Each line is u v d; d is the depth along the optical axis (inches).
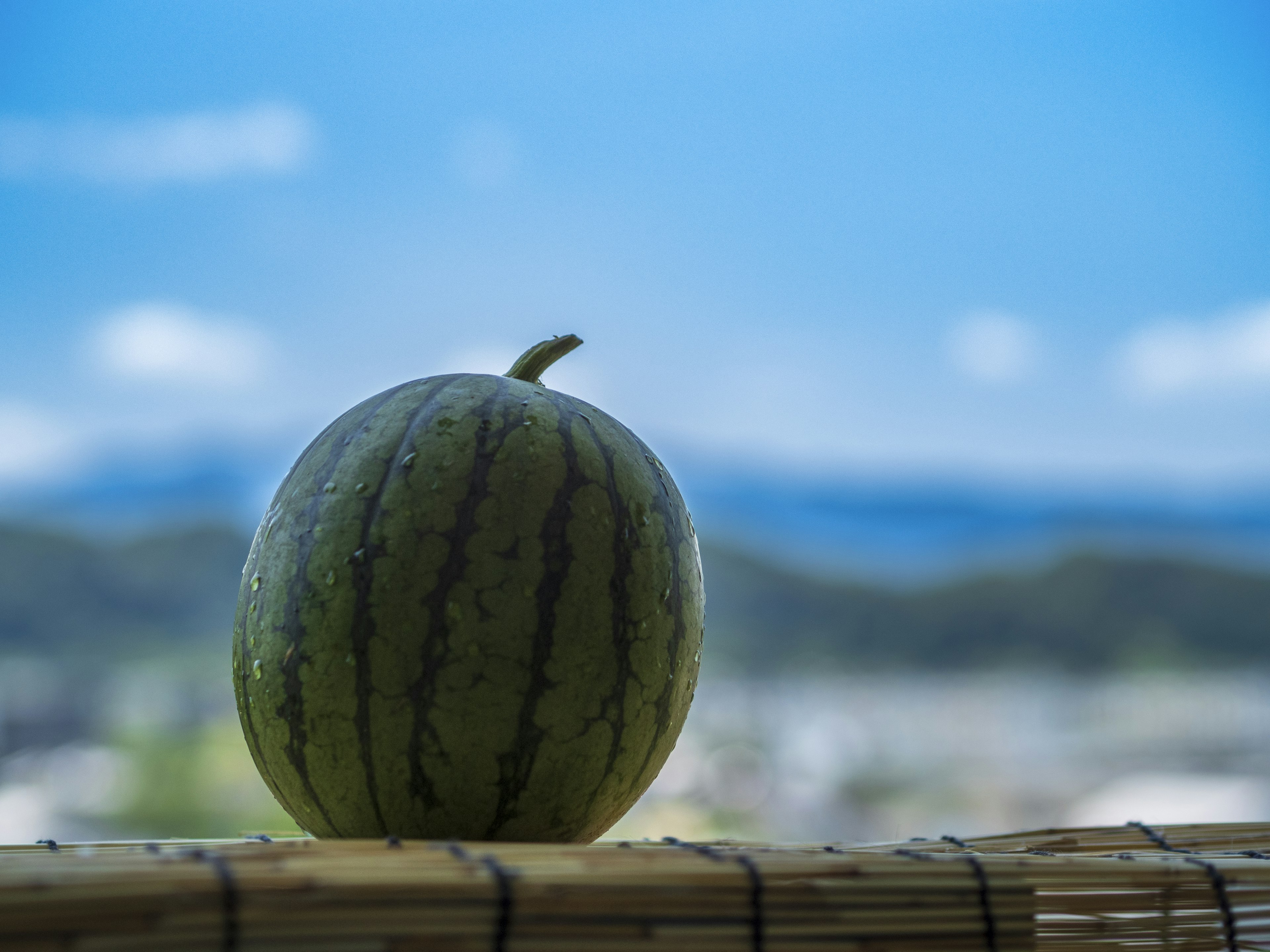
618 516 32.3
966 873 28.5
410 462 32.1
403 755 31.1
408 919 25.9
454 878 26.2
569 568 31.5
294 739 31.8
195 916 25.3
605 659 31.5
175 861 26.5
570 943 26.5
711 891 27.2
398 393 33.9
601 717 31.5
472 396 33.1
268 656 32.1
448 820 31.4
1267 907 30.8
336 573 31.5
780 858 28.4
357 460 32.5
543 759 31.3
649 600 32.2
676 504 34.0
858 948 27.7
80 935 24.9
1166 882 29.9
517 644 31.0
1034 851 35.1
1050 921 30.8
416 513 31.5
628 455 33.4
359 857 27.2
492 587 31.1
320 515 32.2
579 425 33.1
